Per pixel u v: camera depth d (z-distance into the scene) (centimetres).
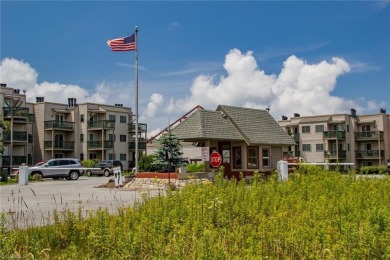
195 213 865
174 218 856
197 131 2555
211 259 558
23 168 3183
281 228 729
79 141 6825
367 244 605
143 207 963
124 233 702
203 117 2656
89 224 837
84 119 6819
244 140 2662
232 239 678
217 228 779
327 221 745
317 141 7225
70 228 831
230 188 1161
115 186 2634
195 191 1086
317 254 584
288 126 7550
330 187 1248
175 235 687
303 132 7388
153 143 7069
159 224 804
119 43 3103
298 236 639
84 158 6775
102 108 6919
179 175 2406
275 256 604
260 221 806
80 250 696
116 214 1096
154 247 645
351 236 633
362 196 1023
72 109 6806
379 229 691
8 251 580
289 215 853
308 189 1202
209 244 587
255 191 1107
